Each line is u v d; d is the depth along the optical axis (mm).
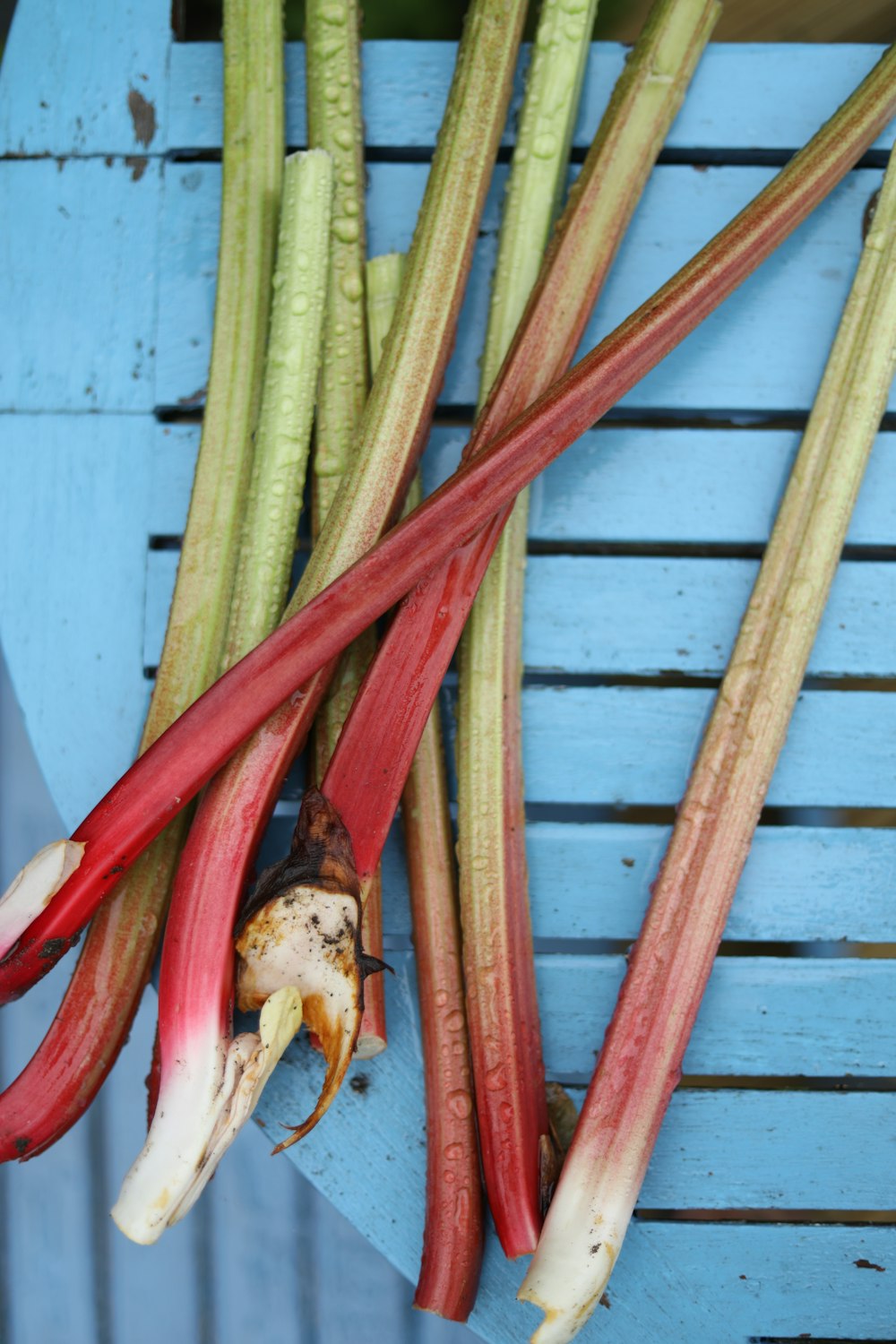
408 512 808
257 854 710
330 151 796
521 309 791
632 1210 717
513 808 786
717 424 887
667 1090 739
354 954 664
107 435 852
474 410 868
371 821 708
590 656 850
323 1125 821
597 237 775
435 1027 774
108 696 842
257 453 763
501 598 779
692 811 776
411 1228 813
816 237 852
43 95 861
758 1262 833
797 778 847
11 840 1123
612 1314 831
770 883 847
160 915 758
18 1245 1125
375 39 1037
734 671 792
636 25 991
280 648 679
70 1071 737
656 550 888
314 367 762
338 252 797
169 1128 642
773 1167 836
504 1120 746
